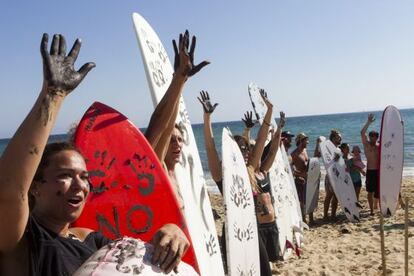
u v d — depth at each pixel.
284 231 7.57
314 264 7.31
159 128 3.12
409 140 45.06
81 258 1.91
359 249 8.04
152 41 4.12
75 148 1.99
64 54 1.82
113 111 2.91
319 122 114.19
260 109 7.93
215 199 16.69
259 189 5.57
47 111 1.71
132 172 2.83
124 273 1.67
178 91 3.13
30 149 1.67
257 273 4.50
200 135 82.31
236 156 4.68
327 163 10.62
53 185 1.88
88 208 2.69
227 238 4.11
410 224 9.87
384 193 5.41
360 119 119.81
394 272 6.60
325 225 10.49
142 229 2.78
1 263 1.78
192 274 1.88
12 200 1.64
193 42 3.11
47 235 1.86
